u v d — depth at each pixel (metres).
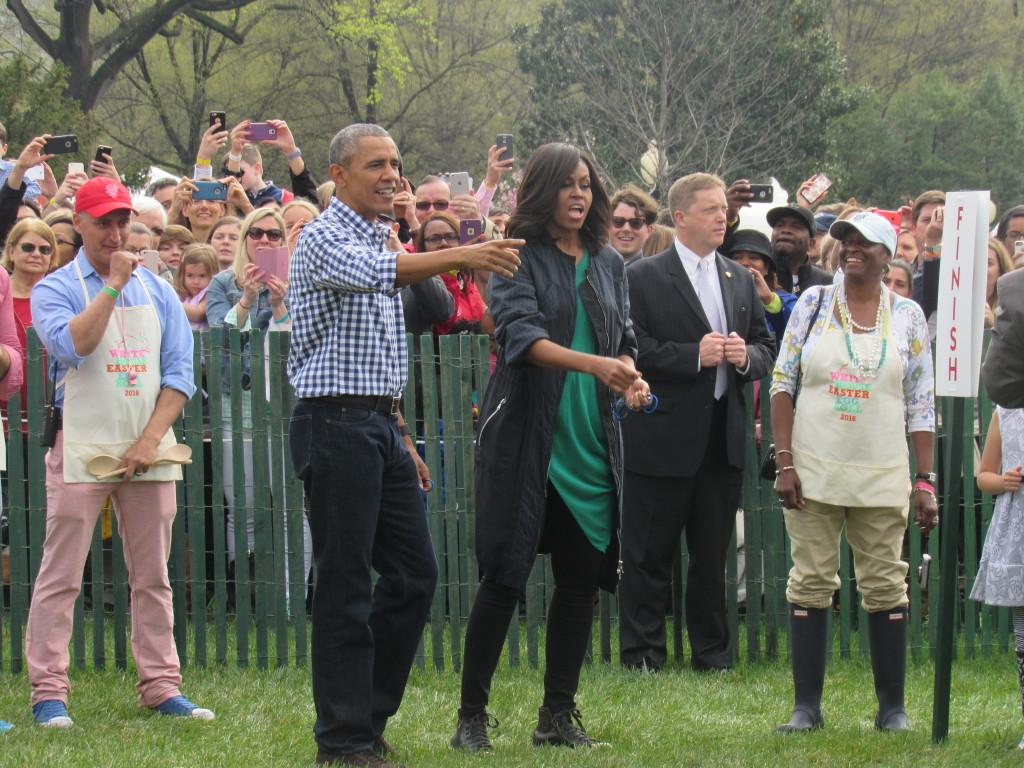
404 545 8.08
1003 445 9.20
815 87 47.16
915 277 14.56
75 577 9.32
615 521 8.53
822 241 15.20
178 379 9.55
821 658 9.57
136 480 9.42
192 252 13.98
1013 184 59.81
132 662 11.16
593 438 8.46
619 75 44.31
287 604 11.24
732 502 11.62
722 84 44.09
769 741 9.03
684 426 11.38
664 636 11.67
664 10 44.62
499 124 59.44
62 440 9.27
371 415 7.75
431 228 12.49
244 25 57.22
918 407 9.55
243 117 57.28
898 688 9.52
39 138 14.30
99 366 9.27
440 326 12.33
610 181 44.09
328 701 7.81
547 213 8.41
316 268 7.63
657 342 11.41
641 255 13.64
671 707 10.16
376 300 7.78
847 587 11.96
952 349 8.73
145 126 58.94
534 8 58.81
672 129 44.19
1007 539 9.05
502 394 8.30
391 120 58.56
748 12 45.03
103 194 9.25
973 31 65.50
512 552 8.24
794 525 9.55
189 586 11.66
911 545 12.08
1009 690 10.97
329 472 7.66
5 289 9.43
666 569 11.66
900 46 65.88
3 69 34.19
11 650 10.91
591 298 8.44
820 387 9.43
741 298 11.73
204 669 11.05
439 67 59.19
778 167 46.06
